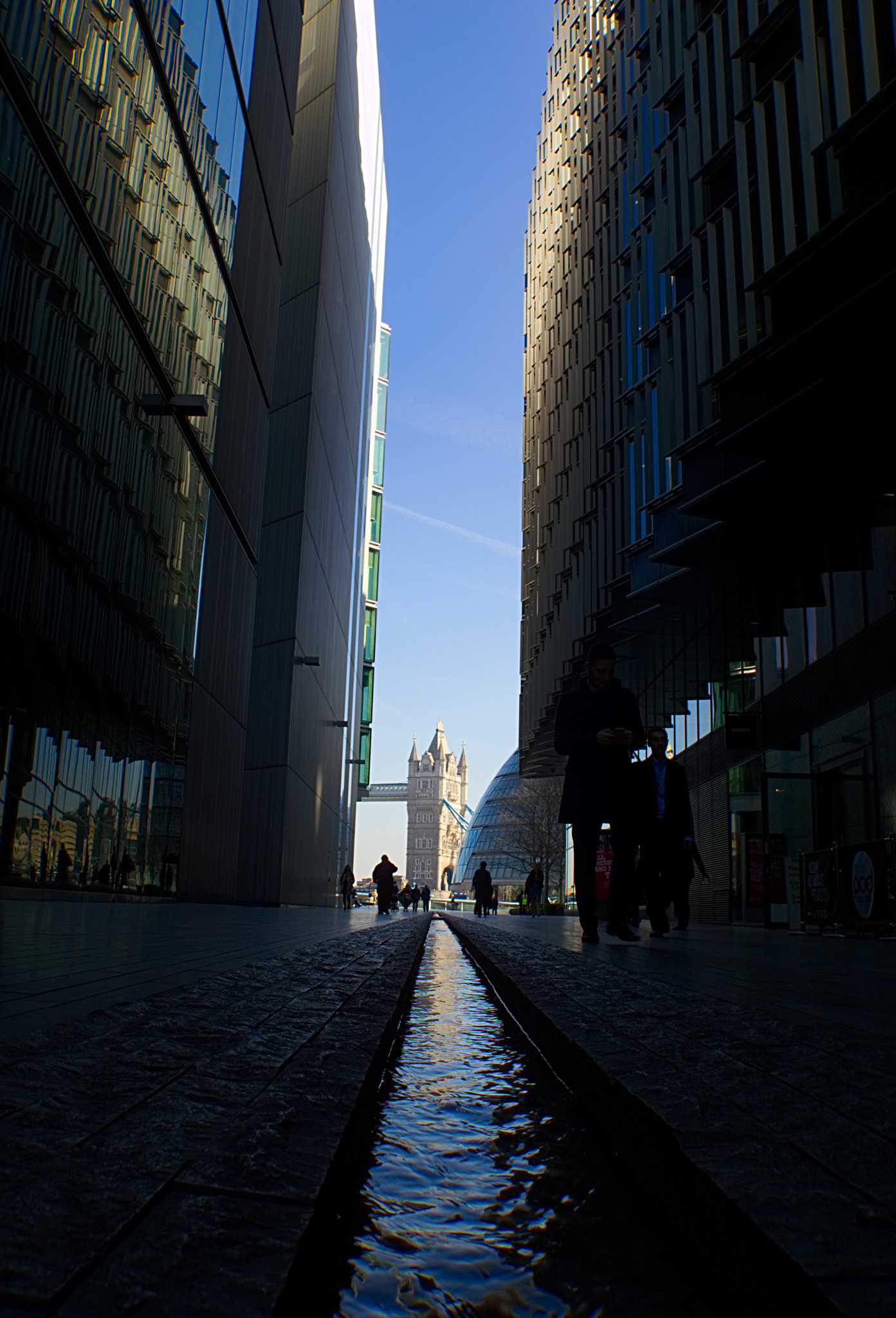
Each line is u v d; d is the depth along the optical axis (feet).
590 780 27.37
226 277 60.64
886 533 50.06
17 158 33.76
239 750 68.39
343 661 135.85
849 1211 4.75
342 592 130.00
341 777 135.54
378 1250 5.29
